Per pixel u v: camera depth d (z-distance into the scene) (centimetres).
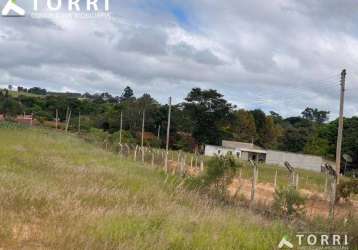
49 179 1330
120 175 1645
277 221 1138
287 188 1510
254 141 10094
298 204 1412
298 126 11144
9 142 2780
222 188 1752
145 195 1255
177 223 896
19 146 2545
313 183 3659
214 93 9256
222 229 905
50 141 3544
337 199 2198
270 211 1432
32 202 950
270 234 937
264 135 10331
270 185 2931
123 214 920
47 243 705
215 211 1130
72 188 1178
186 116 8938
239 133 9825
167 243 761
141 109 8362
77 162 2095
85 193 1129
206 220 955
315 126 10631
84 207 979
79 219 851
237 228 918
